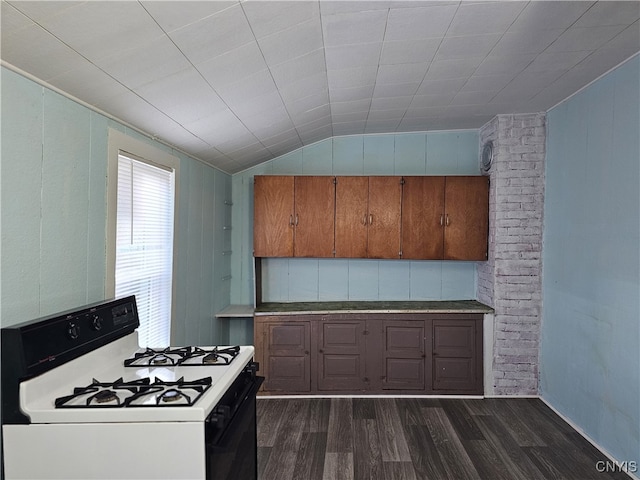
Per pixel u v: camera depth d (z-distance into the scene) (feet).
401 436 9.45
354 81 8.56
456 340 11.72
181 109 7.32
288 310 11.89
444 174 13.30
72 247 5.81
